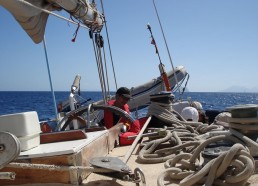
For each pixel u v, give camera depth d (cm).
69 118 431
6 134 171
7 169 217
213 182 210
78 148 225
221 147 243
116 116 509
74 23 398
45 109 3734
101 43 583
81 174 222
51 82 525
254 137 254
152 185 236
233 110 254
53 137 265
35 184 215
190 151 311
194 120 546
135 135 386
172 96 483
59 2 330
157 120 467
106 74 619
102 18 557
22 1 240
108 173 213
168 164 256
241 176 198
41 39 340
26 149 225
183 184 208
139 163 300
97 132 323
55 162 215
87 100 566
